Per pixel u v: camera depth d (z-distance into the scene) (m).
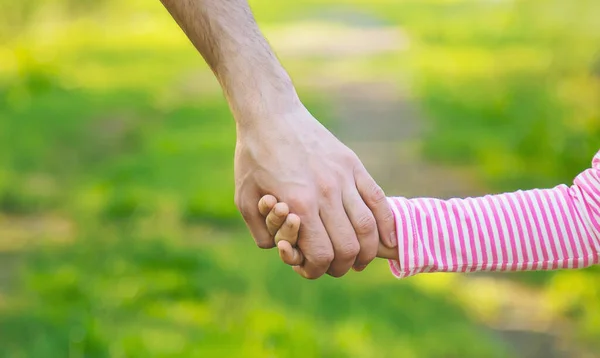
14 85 13.53
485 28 21.66
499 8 21.84
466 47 19.03
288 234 1.81
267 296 5.24
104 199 7.39
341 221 1.83
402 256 1.79
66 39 19.89
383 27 24.73
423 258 1.79
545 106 8.67
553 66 9.13
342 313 5.05
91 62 17.80
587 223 1.78
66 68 16.25
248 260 5.88
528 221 1.79
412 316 5.05
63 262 5.96
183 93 14.38
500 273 5.79
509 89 11.39
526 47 13.57
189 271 5.72
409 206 1.84
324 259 1.83
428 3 33.91
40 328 4.59
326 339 4.67
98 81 15.47
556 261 1.79
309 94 14.05
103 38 21.09
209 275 5.59
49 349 4.34
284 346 4.54
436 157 9.38
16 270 5.87
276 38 22.53
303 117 1.87
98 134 10.70
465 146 9.53
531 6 11.42
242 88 1.88
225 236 6.59
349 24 25.75
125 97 13.59
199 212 7.04
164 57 18.92
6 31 15.99
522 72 12.10
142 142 10.21
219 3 1.91
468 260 1.79
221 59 1.90
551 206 1.80
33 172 8.73
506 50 14.60
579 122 8.27
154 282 5.41
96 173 8.67
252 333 4.66
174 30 22.80
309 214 1.82
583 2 8.82
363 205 1.83
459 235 1.80
